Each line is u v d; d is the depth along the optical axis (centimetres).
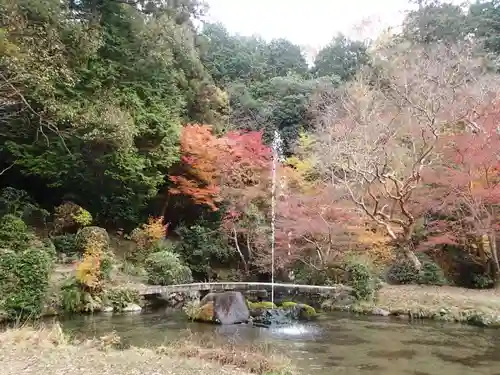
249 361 570
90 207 1491
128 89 1374
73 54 1105
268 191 1566
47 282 855
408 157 1423
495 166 1180
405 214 1259
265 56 3253
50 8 1009
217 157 1486
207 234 1608
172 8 1677
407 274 1278
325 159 1501
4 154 1251
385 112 1642
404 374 587
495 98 1278
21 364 466
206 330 838
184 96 1714
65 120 1079
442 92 1343
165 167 1517
